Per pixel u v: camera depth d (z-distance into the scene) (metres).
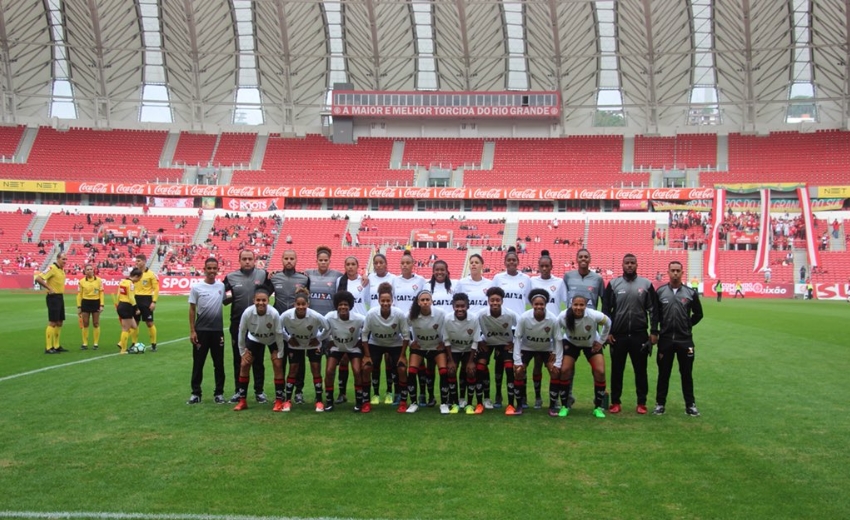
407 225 60.50
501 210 62.56
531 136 68.31
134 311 17.92
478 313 10.84
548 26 58.47
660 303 10.69
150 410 10.73
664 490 7.07
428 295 10.54
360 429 9.61
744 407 11.18
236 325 11.62
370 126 69.44
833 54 59.97
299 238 59.47
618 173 63.56
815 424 9.96
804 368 15.38
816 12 56.66
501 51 64.19
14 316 28.11
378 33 60.91
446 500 6.72
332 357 10.80
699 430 9.62
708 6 57.28
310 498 6.75
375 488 7.06
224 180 63.66
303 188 61.69
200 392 11.40
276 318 10.73
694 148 64.62
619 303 10.77
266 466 7.79
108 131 66.62
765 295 52.25
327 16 61.81
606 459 8.16
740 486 7.20
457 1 52.97
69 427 9.54
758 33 58.34
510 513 6.40
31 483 7.14
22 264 54.47
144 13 61.50
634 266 10.74
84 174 62.81
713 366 15.73
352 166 65.44
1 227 58.22
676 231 57.81
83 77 65.88
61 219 59.53
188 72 65.06
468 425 9.92
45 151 63.94
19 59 64.06
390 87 66.69
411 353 10.97
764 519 6.31
